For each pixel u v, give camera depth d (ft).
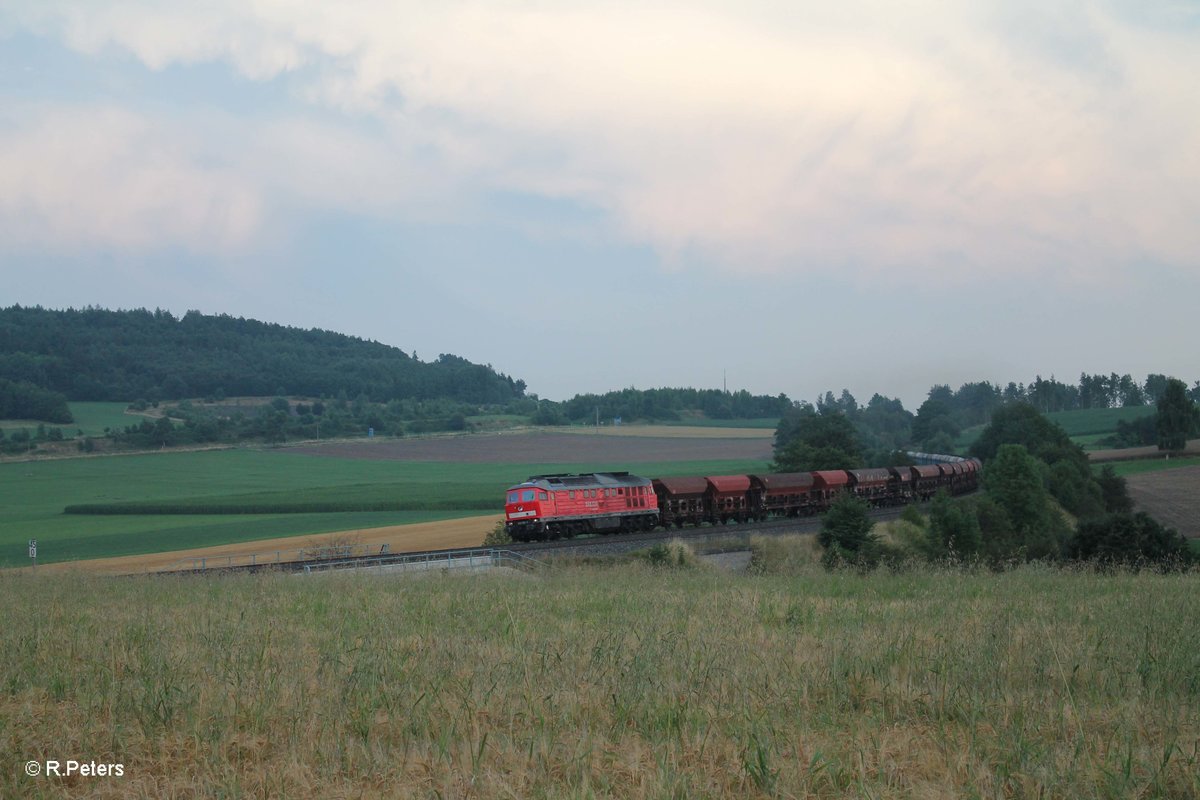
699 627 61.11
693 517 207.62
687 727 38.45
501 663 49.65
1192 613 65.57
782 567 136.98
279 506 353.10
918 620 64.13
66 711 42.93
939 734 37.99
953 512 190.19
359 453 596.29
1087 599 75.36
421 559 139.23
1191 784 32.71
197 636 59.82
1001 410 417.49
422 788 33.06
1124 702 41.32
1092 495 301.43
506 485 433.48
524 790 32.50
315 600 80.89
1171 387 434.30
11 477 491.72
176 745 38.29
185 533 295.48
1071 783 32.45
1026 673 47.21
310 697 43.52
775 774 32.78
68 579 127.54
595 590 86.48
